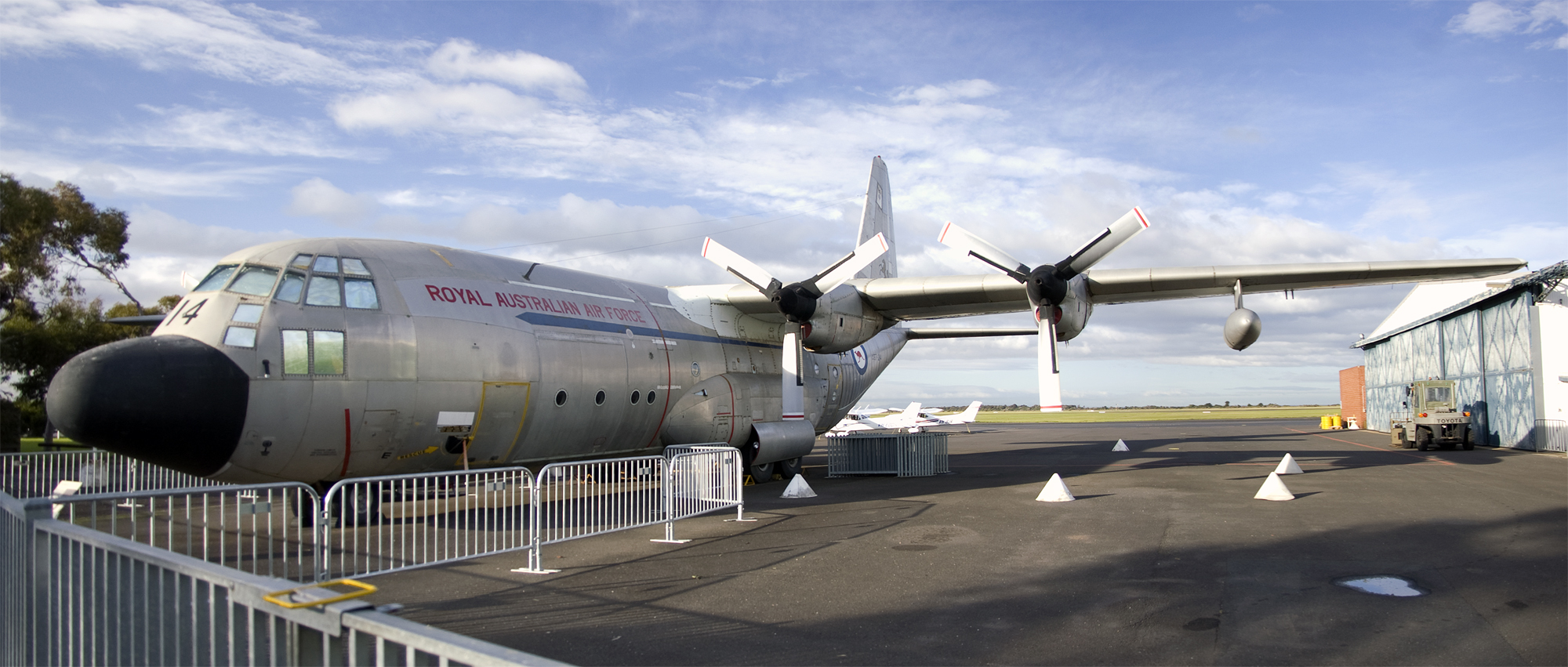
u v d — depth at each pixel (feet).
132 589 10.37
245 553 29.32
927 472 57.93
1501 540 29.17
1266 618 19.62
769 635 18.60
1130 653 17.17
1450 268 45.93
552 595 22.39
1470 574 23.95
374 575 24.44
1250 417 288.51
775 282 47.42
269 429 29.48
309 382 30.27
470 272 37.83
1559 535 30.17
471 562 27.04
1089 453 82.79
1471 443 80.59
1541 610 20.04
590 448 42.80
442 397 33.99
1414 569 24.62
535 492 26.04
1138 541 29.63
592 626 19.34
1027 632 18.72
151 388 27.09
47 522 12.59
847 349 53.16
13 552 13.91
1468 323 94.32
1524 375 80.64
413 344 33.22
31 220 90.33
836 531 32.76
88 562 11.48
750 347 54.54
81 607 11.43
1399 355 120.88
